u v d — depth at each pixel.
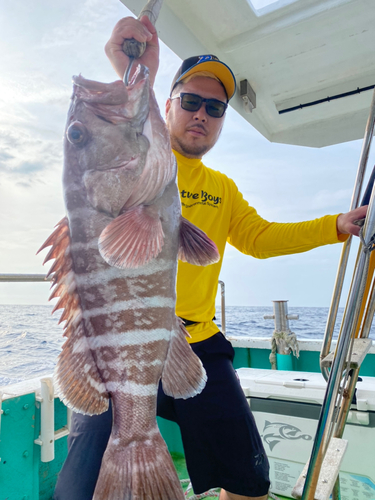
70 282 1.09
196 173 1.89
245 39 2.32
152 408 1.09
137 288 1.09
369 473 2.17
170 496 0.99
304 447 2.37
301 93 2.88
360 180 1.49
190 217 1.81
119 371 1.08
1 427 1.83
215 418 1.64
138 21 1.17
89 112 1.08
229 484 1.60
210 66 1.76
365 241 1.14
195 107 1.76
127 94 1.08
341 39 2.34
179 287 1.72
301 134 3.30
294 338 3.62
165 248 1.13
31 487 1.95
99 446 1.48
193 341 1.74
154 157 1.11
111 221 1.04
